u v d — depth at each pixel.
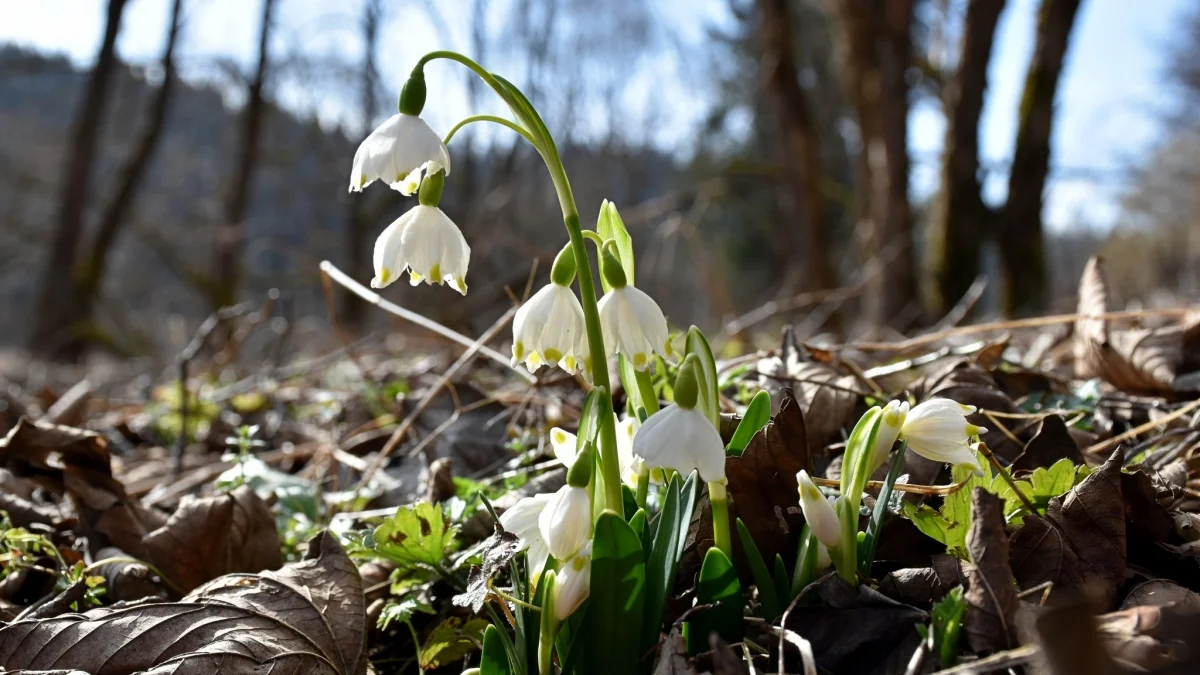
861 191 2.70
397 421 0.69
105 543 0.49
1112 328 0.62
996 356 0.58
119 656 0.37
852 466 0.34
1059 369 0.69
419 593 0.42
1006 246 1.98
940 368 0.59
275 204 5.27
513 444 0.54
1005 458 0.47
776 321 2.32
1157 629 0.31
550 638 0.32
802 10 4.46
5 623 0.41
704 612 0.33
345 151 4.50
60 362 3.27
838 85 4.77
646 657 0.33
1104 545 0.36
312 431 0.80
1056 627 0.29
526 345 0.34
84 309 3.46
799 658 0.34
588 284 0.33
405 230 0.35
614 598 0.32
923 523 0.37
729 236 5.66
